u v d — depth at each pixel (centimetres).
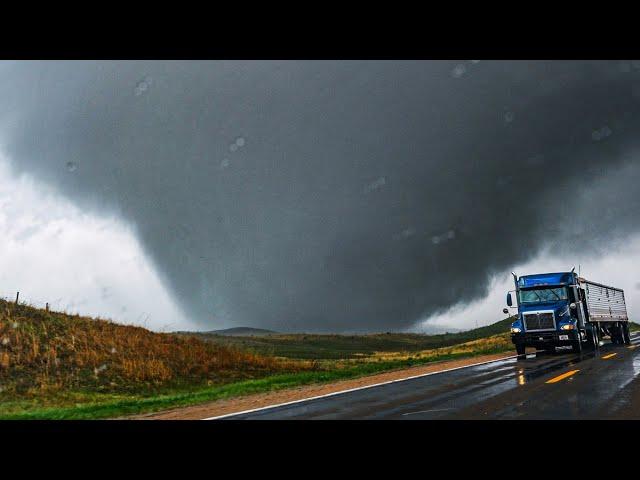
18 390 1752
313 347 8788
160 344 2716
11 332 2306
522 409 854
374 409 947
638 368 1452
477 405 920
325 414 921
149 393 1923
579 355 2153
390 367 2081
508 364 1833
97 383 1966
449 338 13038
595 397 949
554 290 2428
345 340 11475
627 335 3353
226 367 2508
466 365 1886
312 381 1662
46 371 2002
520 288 2502
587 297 2541
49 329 2508
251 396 1345
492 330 12812
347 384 1463
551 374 1392
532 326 2388
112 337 2625
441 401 995
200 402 1273
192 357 2541
